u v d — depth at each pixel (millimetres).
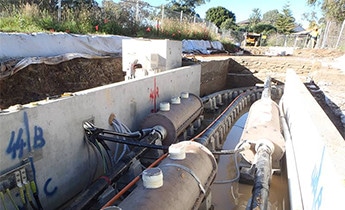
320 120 3551
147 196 2760
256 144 5078
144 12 15180
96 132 4289
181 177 3199
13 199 3180
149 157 5039
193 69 9359
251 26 57312
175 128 5594
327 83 11812
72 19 10461
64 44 7742
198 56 14414
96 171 4520
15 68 5980
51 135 3645
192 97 7637
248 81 15562
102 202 3455
